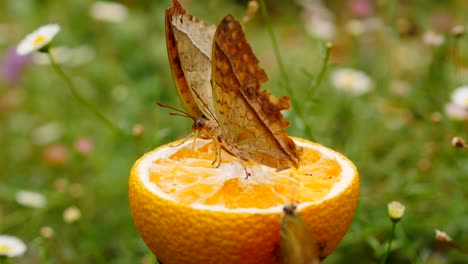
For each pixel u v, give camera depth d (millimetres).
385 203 524
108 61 872
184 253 359
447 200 531
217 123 384
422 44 706
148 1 1039
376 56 729
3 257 478
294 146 360
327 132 578
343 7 882
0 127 804
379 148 598
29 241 576
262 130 364
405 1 721
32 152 747
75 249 564
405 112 617
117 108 762
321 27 787
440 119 515
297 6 953
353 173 377
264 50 888
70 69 879
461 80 625
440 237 426
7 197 604
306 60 797
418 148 561
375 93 654
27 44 503
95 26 936
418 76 686
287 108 355
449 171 522
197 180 381
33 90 847
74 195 581
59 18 963
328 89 654
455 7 747
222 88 366
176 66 378
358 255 519
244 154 375
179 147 401
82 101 497
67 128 717
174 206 357
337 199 362
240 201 371
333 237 365
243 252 354
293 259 345
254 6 493
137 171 378
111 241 561
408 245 473
